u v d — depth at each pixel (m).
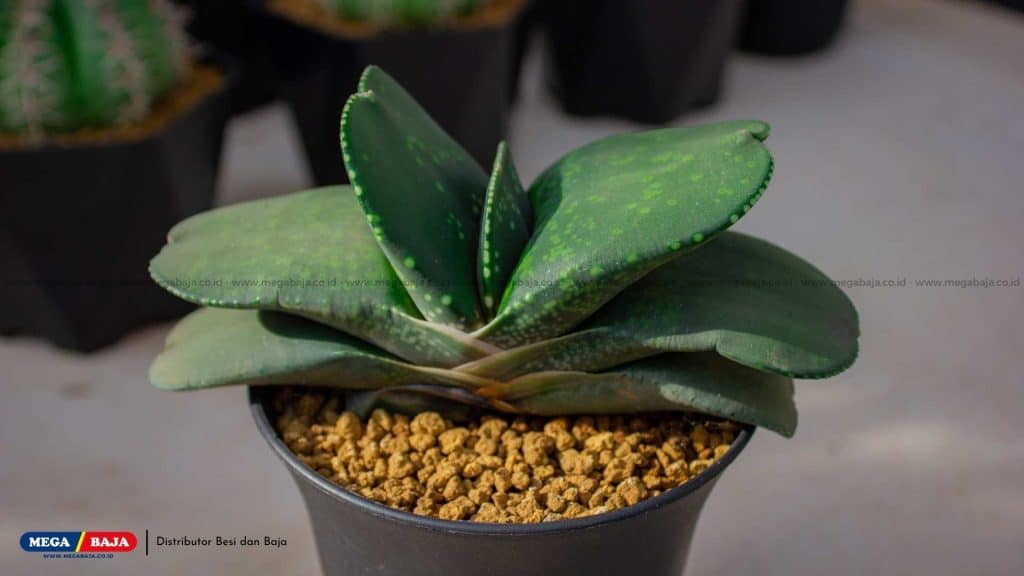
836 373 0.33
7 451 0.45
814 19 0.78
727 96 0.74
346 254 0.34
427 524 0.32
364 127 0.33
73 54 0.46
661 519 0.34
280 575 0.42
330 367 0.34
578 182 0.34
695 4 0.64
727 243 0.35
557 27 0.68
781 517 0.44
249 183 0.62
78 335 0.49
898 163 0.65
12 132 0.47
